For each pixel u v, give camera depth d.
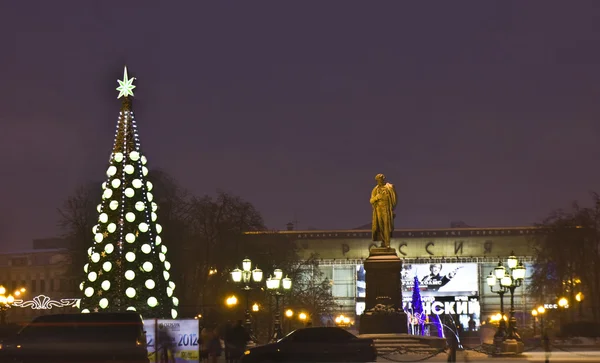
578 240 115.00
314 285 153.38
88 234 99.25
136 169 64.69
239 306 109.25
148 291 63.16
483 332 114.56
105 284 62.38
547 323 123.56
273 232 128.88
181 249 103.50
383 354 65.50
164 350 49.19
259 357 52.41
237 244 110.62
